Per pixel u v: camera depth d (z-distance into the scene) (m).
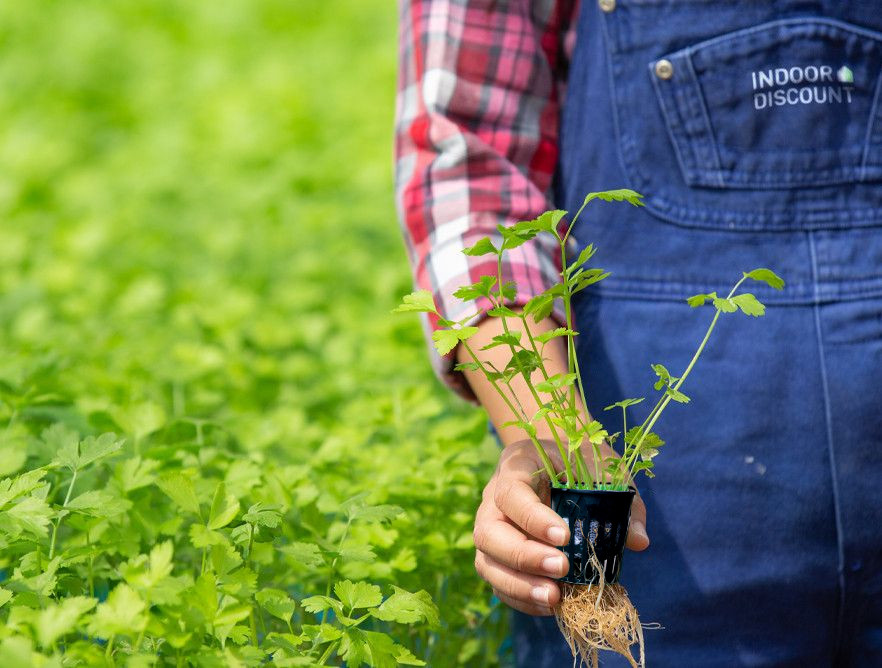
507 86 1.93
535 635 1.96
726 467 1.83
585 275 1.54
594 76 1.91
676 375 1.85
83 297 4.43
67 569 1.84
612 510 1.54
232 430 2.78
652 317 1.86
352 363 3.96
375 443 2.94
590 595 1.55
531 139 1.94
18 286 4.66
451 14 1.92
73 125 8.51
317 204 6.26
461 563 2.21
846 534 1.83
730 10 1.84
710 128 1.85
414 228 1.89
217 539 1.54
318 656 1.70
